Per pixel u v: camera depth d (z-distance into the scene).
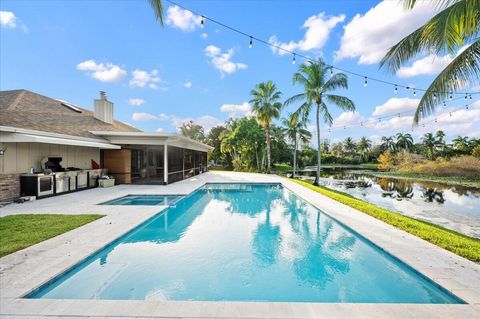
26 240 4.59
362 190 16.08
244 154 31.14
